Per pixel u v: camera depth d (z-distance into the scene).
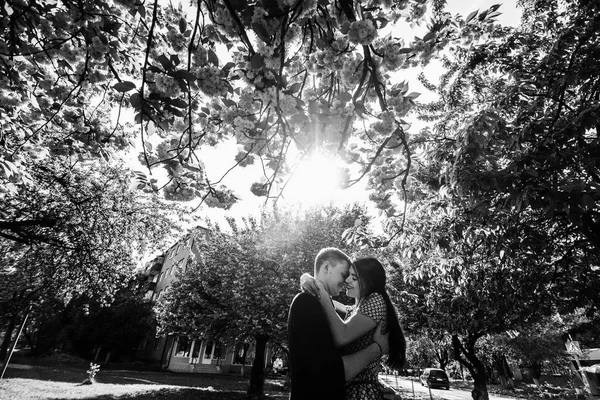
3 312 18.94
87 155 4.16
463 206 4.71
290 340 1.40
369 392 1.47
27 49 2.91
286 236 12.92
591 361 20.58
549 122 4.01
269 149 2.86
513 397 19.56
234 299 11.28
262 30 1.81
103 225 9.80
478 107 5.47
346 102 2.16
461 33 2.44
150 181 2.91
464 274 6.65
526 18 5.48
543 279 6.23
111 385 13.16
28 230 8.80
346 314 2.00
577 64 4.20
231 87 2.05
